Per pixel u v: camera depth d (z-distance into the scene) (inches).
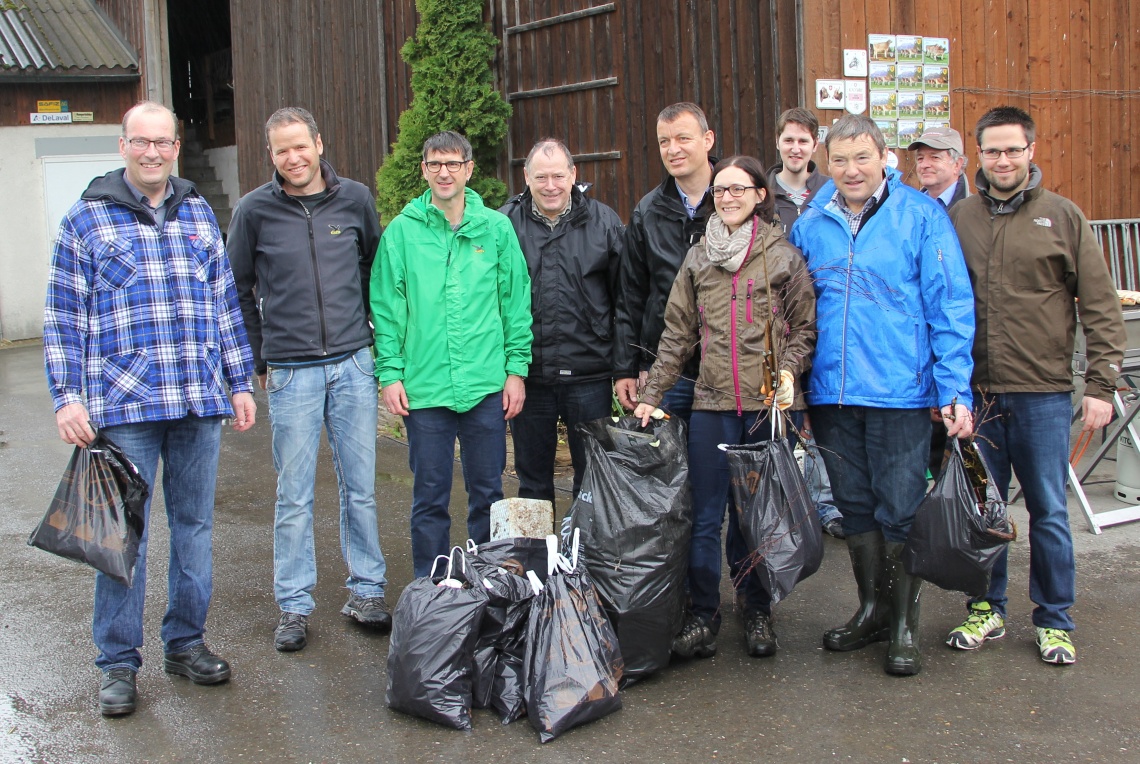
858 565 155.6
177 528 150.1
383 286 168.6
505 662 139.6
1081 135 299.1
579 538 143.6
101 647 141.9
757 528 140.5
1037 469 148.1
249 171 556.1
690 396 162.9
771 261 147.3
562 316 177.5
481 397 167.0
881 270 145.3
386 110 421.4
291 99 503.8
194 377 145.3
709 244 149.6
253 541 220.7
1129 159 310.5
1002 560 155.1
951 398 142.0
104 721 138.6
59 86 580.7
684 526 143.9
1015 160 144.6
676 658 153.3
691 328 154.6
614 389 199.3
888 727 130.1
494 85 355.3
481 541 173.6
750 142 262.7
